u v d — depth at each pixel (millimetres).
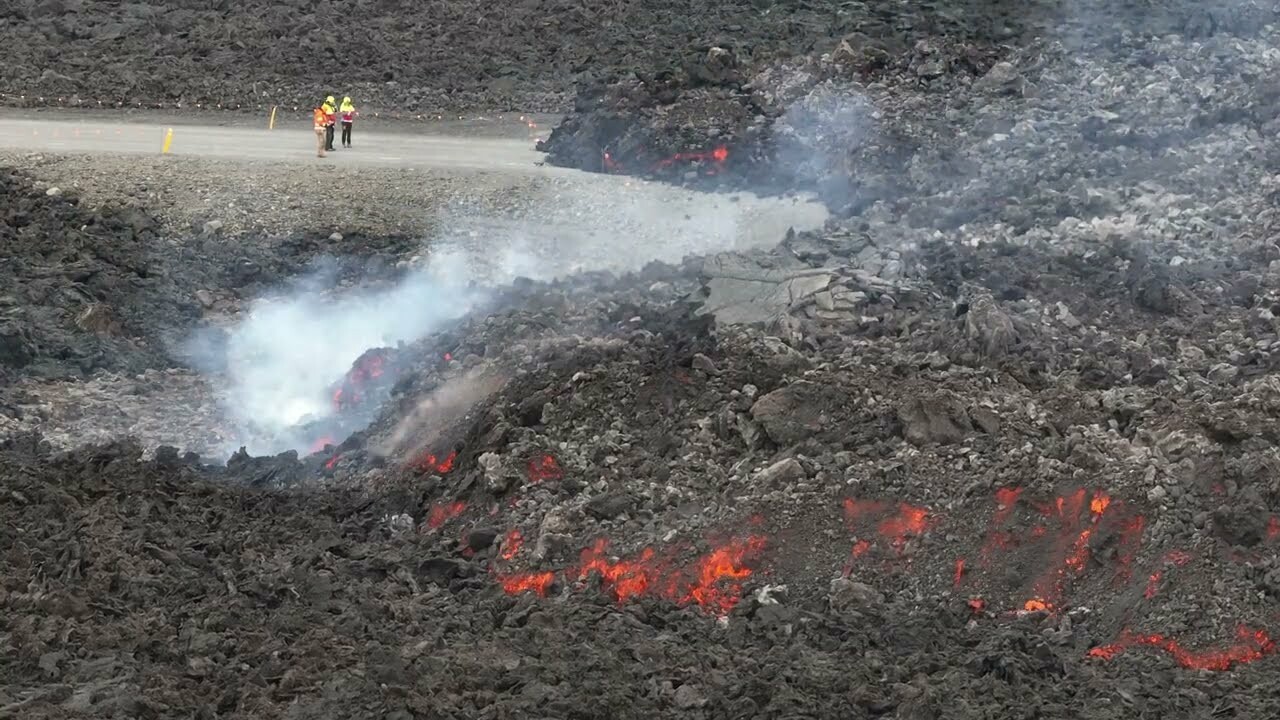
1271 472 18125
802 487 19344
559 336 24969
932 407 20078
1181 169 34062
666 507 19938
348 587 18984
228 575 19109
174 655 16750
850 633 17375
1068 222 31484
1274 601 17016
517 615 18062
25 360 30422
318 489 23016
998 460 19328
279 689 15766
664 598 18734
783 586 18516
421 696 15273
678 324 24031
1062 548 18312
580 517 19906
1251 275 27281
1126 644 17078
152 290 34031
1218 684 16000
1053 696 15781
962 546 18562
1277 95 36719
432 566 19656
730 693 15852
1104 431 19797
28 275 33562
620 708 15281
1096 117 37250
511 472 20859
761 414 20703
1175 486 18344
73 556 19219
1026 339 23047
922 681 15781
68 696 15461
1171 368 22547
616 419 21688
